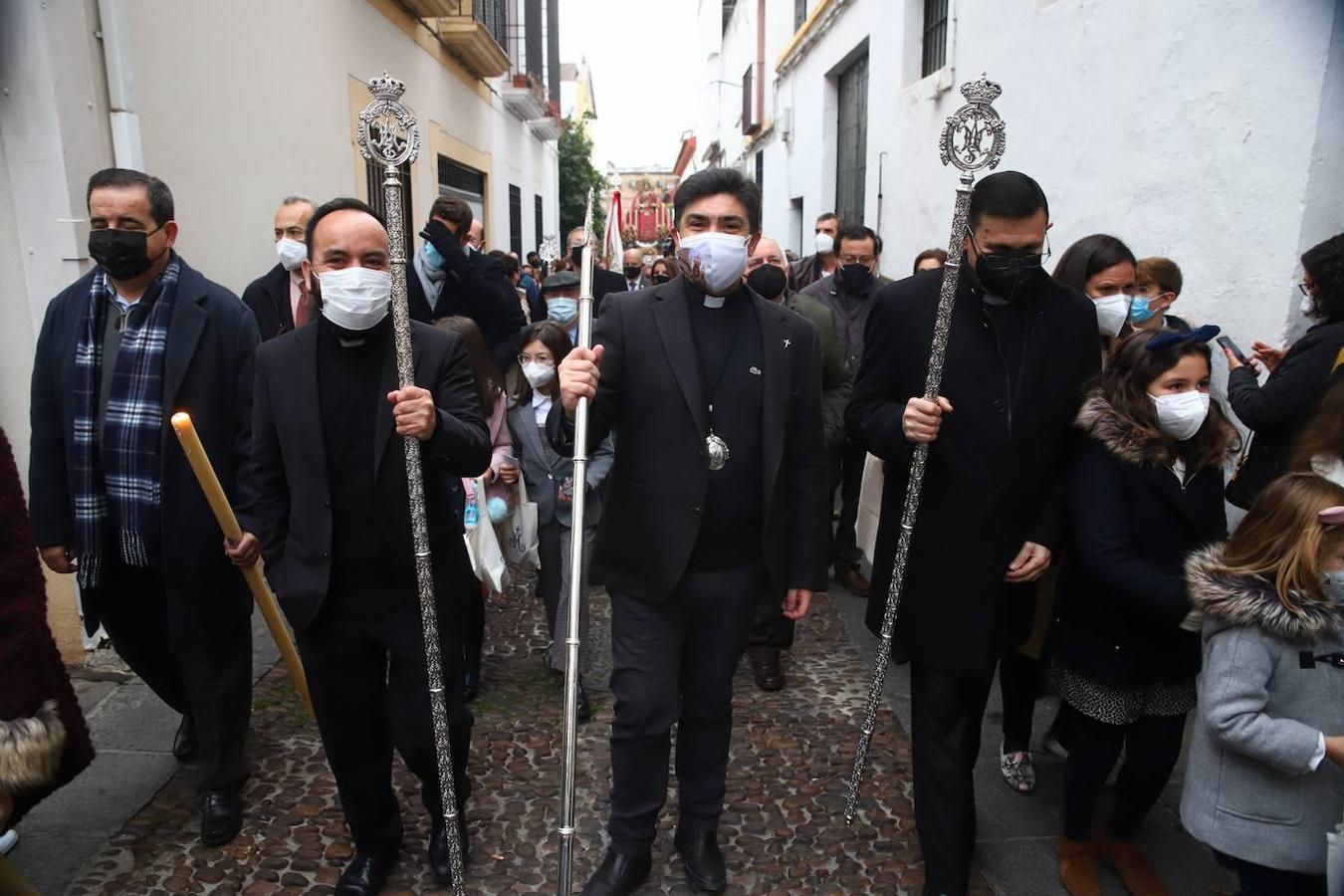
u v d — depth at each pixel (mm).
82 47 3527
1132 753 2439
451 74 10422
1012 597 2375
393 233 2021
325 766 3072
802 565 2430
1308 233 3016
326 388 2223
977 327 2271
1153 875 2490
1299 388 2609
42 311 3539
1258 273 3201
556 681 3746
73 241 3496
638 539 2324
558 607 3678
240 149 4953
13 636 1444
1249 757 1970
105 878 2518
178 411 2617
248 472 2686
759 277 4250
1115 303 2742
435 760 2385
